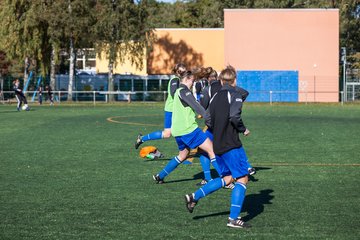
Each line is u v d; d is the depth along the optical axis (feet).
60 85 233.76
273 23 207.31
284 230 27.71
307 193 36.86
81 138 71.87
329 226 28.48
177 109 38.04
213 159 37.76
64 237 26.50
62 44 208.23
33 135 75.92
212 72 39.78
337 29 206.18
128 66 230.68
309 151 58.75
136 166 48.52
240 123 27.99
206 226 28.50
